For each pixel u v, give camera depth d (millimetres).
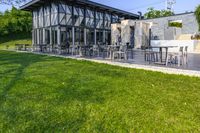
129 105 3893
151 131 2947
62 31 19656
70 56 13422
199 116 3395
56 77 6312
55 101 4121
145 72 7156
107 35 25141
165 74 6742
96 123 3189
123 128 3037
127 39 21719
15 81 5781
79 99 4230
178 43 16578
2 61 10773
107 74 6801
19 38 41719
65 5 19906
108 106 3844
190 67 7906
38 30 23281
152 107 3793
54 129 3012
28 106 3859
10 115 3469
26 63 9789
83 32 21859
